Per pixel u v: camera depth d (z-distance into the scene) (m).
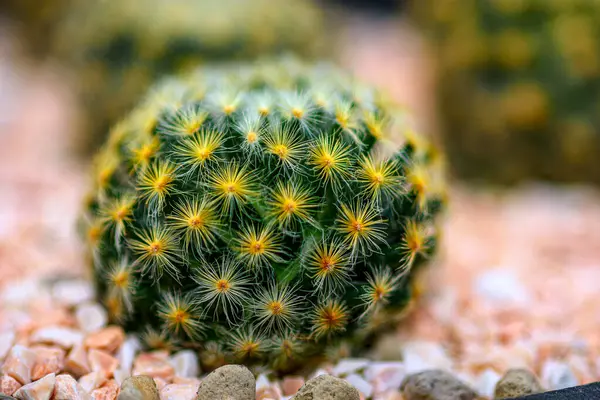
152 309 0.18
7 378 0.17
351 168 0.17
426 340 0.20
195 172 0.17
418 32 0.37
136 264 0.18
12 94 0.44
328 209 0.17
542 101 0.30
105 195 0.19
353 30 0.64
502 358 0.19
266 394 0.17
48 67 0.48
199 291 0.17
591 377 0.19
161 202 0.17
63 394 0.17
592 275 0.24
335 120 0.18
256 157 0.17
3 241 0.25
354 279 0.18
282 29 0.29
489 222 0.29
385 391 0.18
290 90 0.19
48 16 0.48
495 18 0.30
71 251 0.24
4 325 0.19
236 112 0.18
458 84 0.32
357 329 0.18
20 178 0.32
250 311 0.17
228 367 0.17
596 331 0.21
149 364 0.18
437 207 0.19
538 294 0.23
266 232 0.17
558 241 0.27
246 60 0.28
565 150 0.30
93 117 0.31
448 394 0.18
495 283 0.23
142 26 0.28
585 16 0.29
